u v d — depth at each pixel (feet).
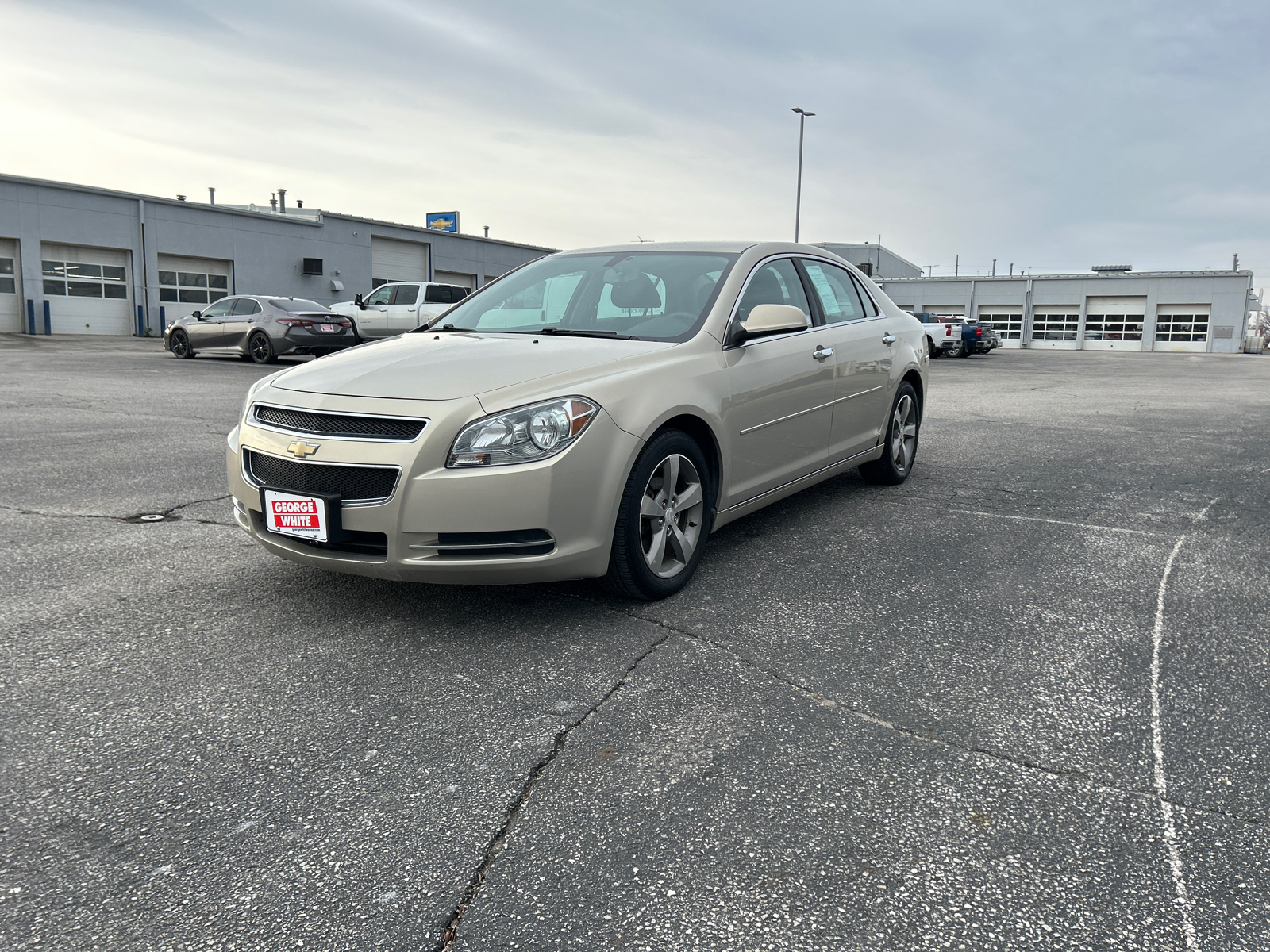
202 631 9.67
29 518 14.46
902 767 7.01
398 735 7.45
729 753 7.21
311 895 5.46
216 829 6.12
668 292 12.59
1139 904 5.42
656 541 10.60
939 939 5.12
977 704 8.11
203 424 25.35
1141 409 34.55
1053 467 20.15
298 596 10.80
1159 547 13.34
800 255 14.82
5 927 5.13
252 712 7.82
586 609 10.43
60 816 6.24
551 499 9.20
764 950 5.02
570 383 9.75
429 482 9.00
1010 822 6.28
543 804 6.46
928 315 99.55
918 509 15.78
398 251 121.90
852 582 11.58
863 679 8.63
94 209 88.28
